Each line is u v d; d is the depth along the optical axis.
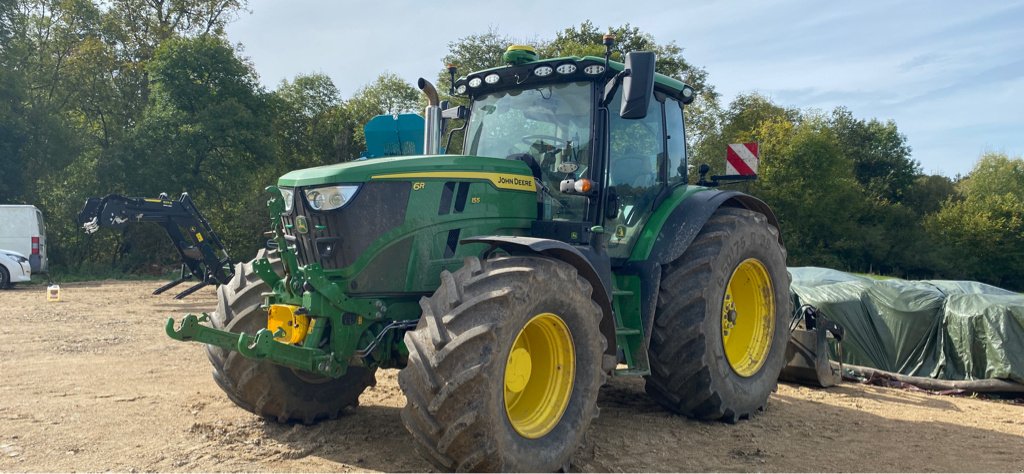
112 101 25.73
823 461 4.21
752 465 4.09
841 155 37.72
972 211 42.84
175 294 14.15
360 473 3.73
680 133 5.90
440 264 4.09
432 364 3.24
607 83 4.73
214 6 29.62
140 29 28.25
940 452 4.47
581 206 4.77
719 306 4.92
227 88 25.22
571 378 3.85
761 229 5.49
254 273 4.46
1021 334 6.46
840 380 6.83
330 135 37.66
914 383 6.82
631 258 4.91
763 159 36.28
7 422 4.50
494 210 4.37
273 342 3.58
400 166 4.02
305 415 4.59
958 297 7.03
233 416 4.78
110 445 4.07
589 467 3.94
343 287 3.90
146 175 23.28
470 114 5.48
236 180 25.27
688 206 5.14
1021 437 4.95
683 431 4.77
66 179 24.36
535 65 5.02
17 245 17.45
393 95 39.62
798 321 6.80
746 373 5.27
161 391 5.51
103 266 23.61
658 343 4.83
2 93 21.25
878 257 39.66
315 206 3.90
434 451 3.32
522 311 3.47
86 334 8.50
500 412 3.36
